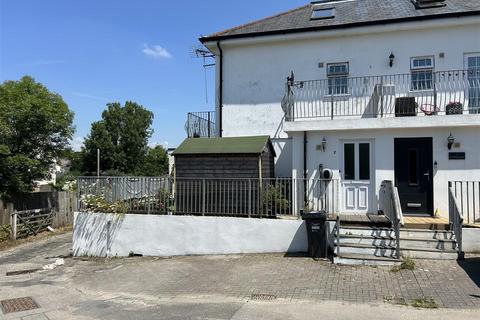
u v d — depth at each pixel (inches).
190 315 271.9
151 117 2284.7
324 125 486.3
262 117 613.9
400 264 360.5
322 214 411.8
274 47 612.7
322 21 609.9
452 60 535.2
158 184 502.9
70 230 847.7
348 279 333.7
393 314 255.4
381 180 475.8
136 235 497.4
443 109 522.3
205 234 467.2
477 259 370.3
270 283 335.9
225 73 636.1
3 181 739.4
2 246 680.4
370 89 557.3
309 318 253.8
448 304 269.9
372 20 552.4
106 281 386.6
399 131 472.4
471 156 453.4
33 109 740.7
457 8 548.7
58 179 1041.5
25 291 369.1
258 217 462.6
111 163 2126.0
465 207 452.4
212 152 492.1
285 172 587.2
